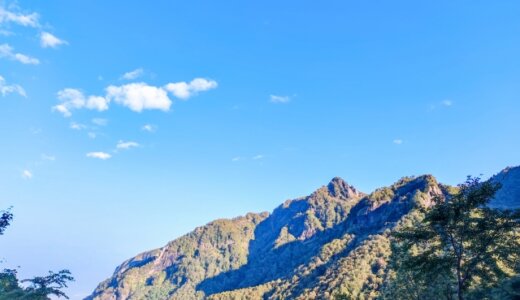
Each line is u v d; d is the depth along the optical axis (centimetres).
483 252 2777
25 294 5431
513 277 4066
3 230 2847
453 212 2777
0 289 5222
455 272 3512
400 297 4959
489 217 2767
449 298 3994
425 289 4375
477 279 3950
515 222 2680
